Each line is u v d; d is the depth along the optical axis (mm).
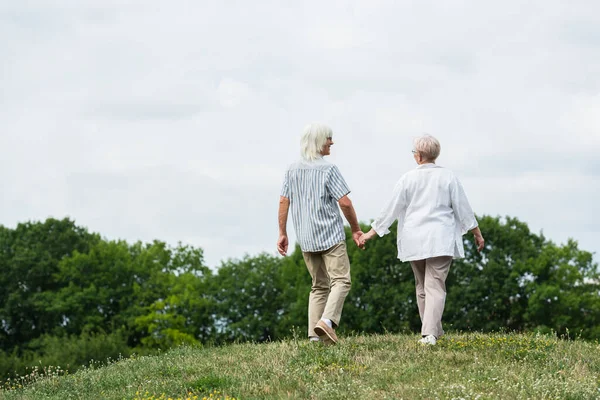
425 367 7422
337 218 8547
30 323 56281
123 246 62438
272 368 7730
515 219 47688
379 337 9742
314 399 6402
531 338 9500
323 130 8672
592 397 6285
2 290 56406
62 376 9531
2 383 9750
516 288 44438
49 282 58156
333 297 8383
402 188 8562
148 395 7258
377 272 44969
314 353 8102
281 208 8750
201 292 59438
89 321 55406
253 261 60062
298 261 52969
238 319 57406
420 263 8750
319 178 8484
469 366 7387
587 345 9070
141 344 56938
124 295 58156
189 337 54438
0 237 58469
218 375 7656
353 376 7207
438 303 8445
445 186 8469
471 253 46031
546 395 6305
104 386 8352
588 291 47750
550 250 46906
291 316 48312
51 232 59812
